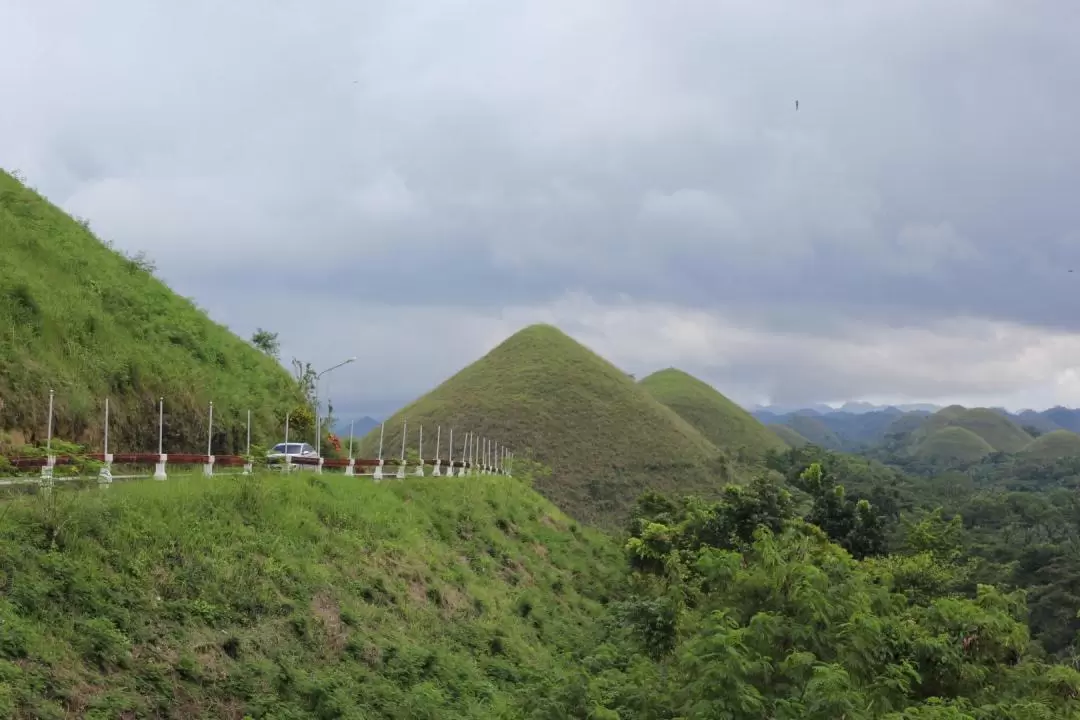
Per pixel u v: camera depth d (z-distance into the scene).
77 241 39.50
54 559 15.34
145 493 19.61
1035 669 17.58
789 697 14.06
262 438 39.22
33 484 19.52
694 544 39.53
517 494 48.72
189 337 39.94
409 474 37.94
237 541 20.47
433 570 27.67
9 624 13.31
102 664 14.08
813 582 17.23
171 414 33.41
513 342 146.62
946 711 14.43
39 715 12.16
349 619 20.69
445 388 134.12
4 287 28.78
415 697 18.23
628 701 16.00
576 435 116.12
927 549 48.50
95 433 28.41
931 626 18.39
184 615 16.58
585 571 41.03
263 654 17.28
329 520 25.48
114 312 35.53
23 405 25.47
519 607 29.81
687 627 21.11
